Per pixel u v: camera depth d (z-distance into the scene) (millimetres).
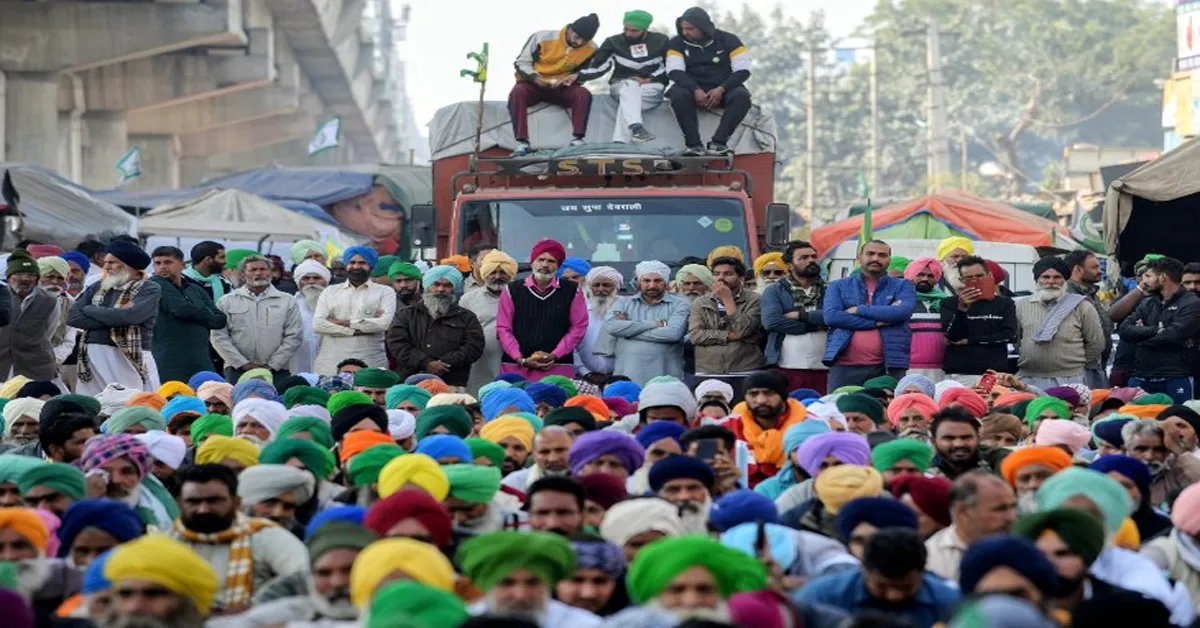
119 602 7457
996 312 17719
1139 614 7883
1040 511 8477
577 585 8016
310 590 8156
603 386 18422
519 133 22859
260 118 91188
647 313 18484
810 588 8336
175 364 18531
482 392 15414
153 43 64062
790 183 118625
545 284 18625
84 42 63719
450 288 18547
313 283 21125
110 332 18000
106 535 9172
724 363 17984
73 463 12188
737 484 11055
